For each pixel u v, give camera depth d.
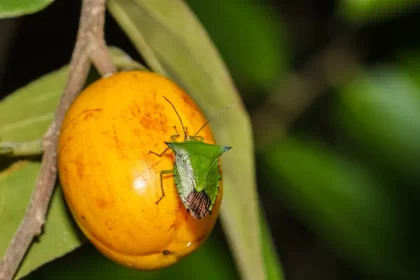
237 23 0.50
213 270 0.49
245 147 0.40
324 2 0.54
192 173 0.36
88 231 0.37
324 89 0.51
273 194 0.63
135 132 0.36
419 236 0.49
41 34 0.50
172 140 0.36
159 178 0.36
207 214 0.37
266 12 0.50
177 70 0.40
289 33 0.54
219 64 0.40
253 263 0.39
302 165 0.50
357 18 0.43
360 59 0.51
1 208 0.38
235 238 0.40
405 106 0.49
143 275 0.49
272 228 0.64
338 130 0.50
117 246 0.36
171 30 0.39
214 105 0.40
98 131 0.36
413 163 0.49
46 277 0.49
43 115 0.40
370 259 0.49
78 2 0.50
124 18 0.40
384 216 0.49
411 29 0.50
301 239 0.65
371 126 0.49
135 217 0.36
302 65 0.54
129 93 0.37
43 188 0.37
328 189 0.49
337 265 0.64
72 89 0.38
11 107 0.39
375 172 0.49
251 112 0.51
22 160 0.39
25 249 0.37
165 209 0.36
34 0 0.37
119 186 0.36
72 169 0.36
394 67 0.50
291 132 0.51
